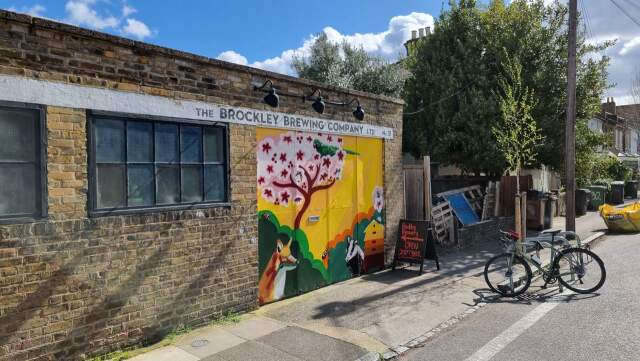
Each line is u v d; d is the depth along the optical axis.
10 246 4.39
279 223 7.14
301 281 7.50
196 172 6.03
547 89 14.25
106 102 5.08
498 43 14.34
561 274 7.43
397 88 20.31
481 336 5.54
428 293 7.45
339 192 8.24
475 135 13.95
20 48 4.48
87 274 4.92
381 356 5.04
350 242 8.48
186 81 5.85
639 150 39.34
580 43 14.68
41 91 4.60
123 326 5.21
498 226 12.98
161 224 5.57
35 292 4.55
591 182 21.09
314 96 7.68
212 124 6.15
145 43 5.37
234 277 6.39
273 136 7.04
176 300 5.72
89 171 4.95
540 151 14.52
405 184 10.82
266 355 5.00
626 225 13.49
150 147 5.54
